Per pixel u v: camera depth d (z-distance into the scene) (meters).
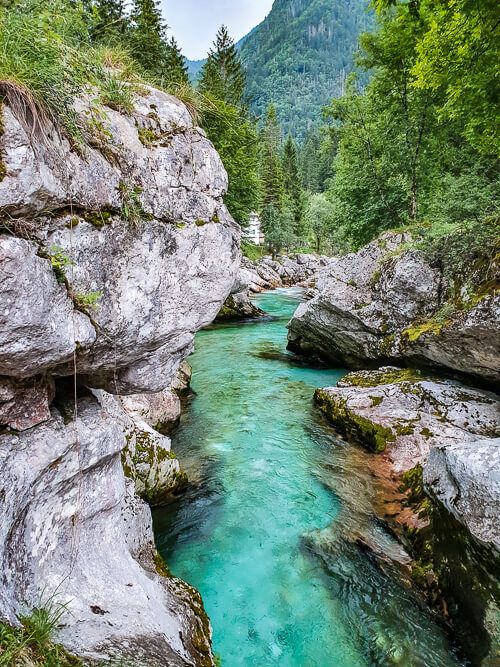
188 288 3.60
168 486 5.89
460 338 7.46
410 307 9.66
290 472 6.90
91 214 2.69
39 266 2.26
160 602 3.26
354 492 6.28
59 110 2.41
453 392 7.98
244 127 21.53
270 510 5.90
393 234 11.63
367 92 16.59
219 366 13.12
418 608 4.19
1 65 2.12
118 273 2.97
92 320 2.77
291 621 4.14
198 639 3.18
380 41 14.48
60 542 2.79
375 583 4.57
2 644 1.89
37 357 2.43
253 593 4.47
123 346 3.21
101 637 2.45
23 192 2.12
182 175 3.54
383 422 7.66
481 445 4.29
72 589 2.67
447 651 3.76
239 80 30.19
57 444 2.75
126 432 5.72
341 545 5.18
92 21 3.32
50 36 2.48
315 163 90.38
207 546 5.19
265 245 53.94
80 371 3.20
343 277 11.78
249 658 3.74
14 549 2.38
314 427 8.61
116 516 3.49
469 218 8.81
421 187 15.78
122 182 2.96
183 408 9.39
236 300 22.23
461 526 4.01
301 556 5.02
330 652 3.82
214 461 7.21
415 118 14.84
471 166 13.71
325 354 13.42
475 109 7.70
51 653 2.08
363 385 9.52
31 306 2.21
